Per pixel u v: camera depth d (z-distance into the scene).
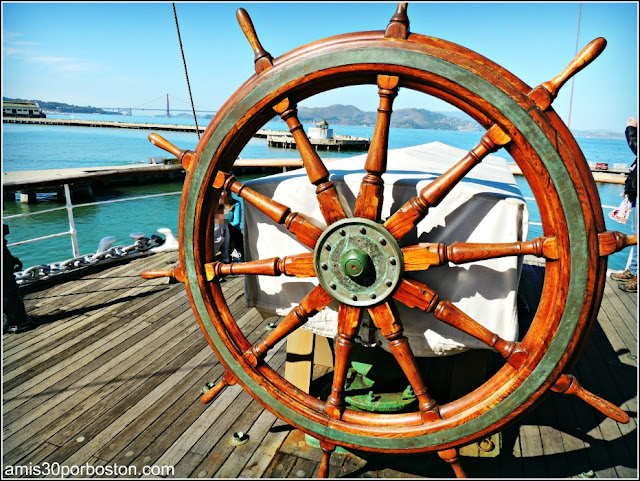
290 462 1.77
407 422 1.50
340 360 1.51
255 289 1.87
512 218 1.42
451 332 1.57
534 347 1.32
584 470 1.75
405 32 1.25
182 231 1.55
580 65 1.15
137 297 3.42
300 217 1.50
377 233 1.35
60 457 1.79
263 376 1.62
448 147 2.83
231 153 1.49
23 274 3.55
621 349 2.73
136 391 2.23
